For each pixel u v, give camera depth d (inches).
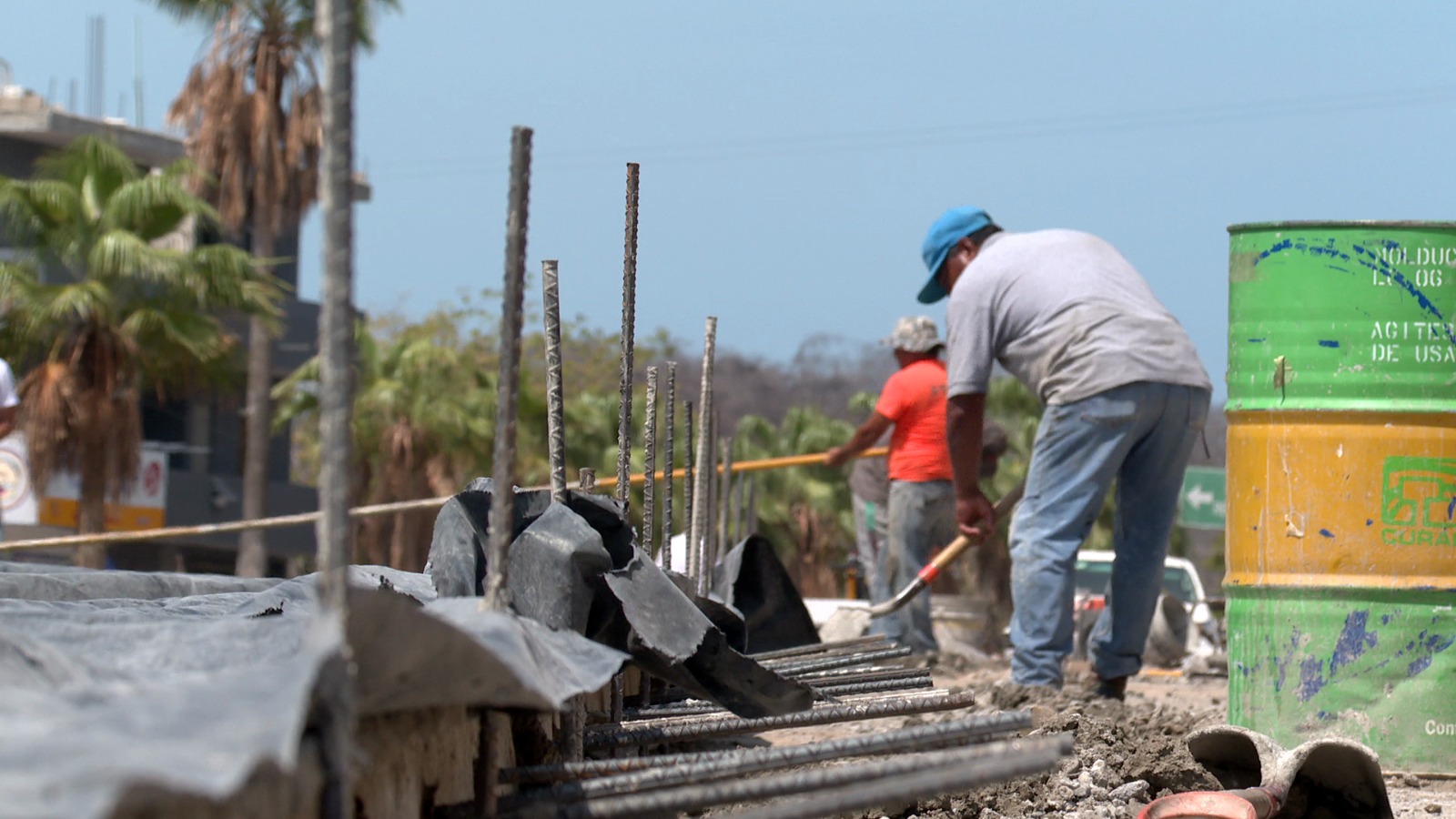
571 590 253.1
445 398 2513.5
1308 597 390.9
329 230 163.9
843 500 3351.4
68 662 182.4
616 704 325.4
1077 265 493.4
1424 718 383.2
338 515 162.6
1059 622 479.2
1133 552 500.1
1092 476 479.8
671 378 446.6
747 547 487.8
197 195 2413.9
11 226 1968.5
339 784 157.8
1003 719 223.8
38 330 1940.2
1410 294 387.5
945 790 183.5
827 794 197.5
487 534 272.1
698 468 486.0
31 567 424.8
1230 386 410.9
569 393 3880.4
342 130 164.9
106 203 2003.0
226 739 133.5
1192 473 2819.9
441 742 209.3
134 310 1984.5
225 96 2402.8
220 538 2839.6
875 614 532.1
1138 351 476.4
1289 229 396.8
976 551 2891.2
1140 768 338.0
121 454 1971.0
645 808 200.8
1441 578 385.4
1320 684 389.7
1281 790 319.0
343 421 163.3
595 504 273.3
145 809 127.8
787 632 490.0
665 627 264.1
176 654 209.6
